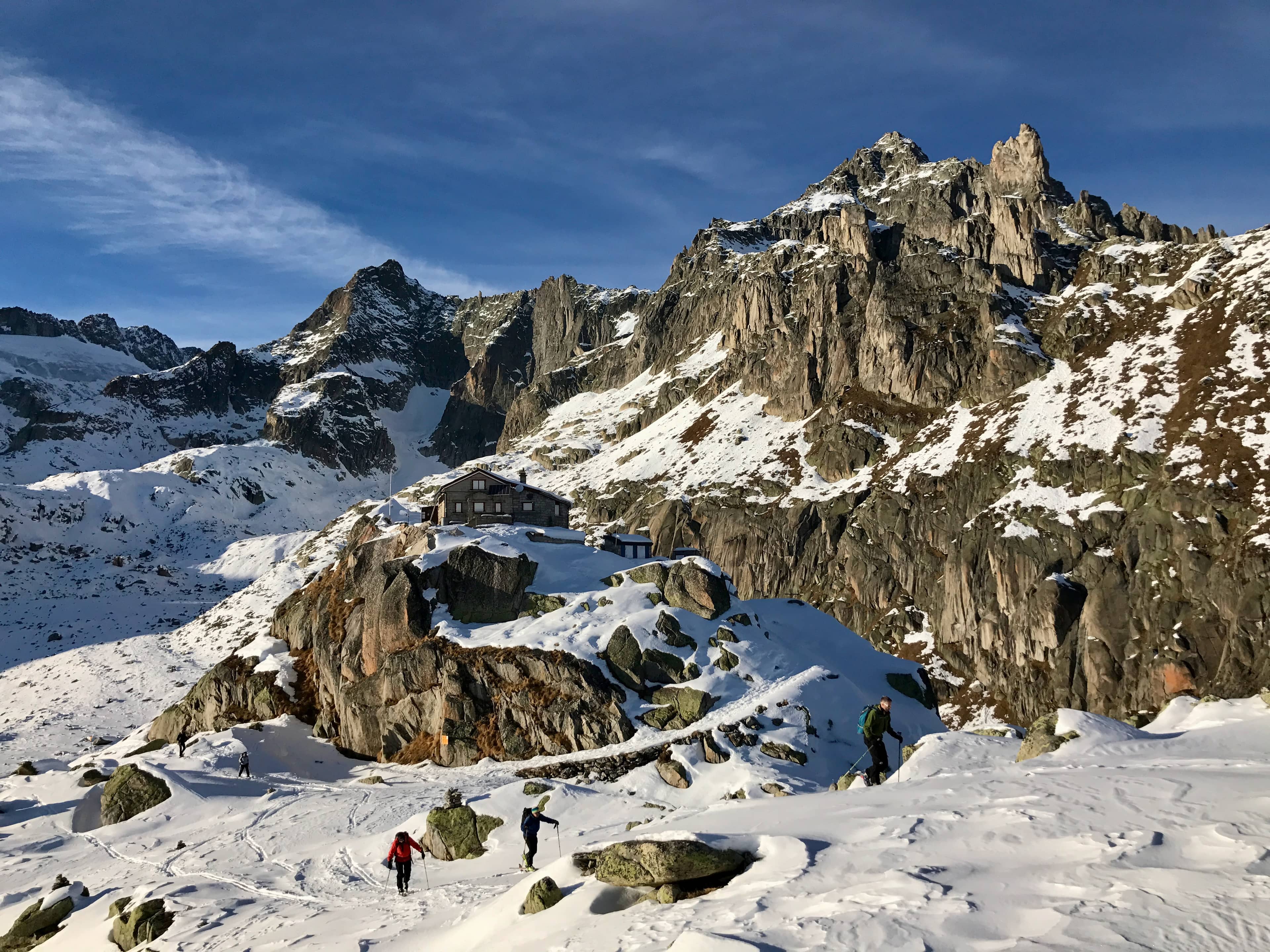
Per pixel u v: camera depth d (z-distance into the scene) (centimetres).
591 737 6100
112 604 18700
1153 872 1291
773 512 14225
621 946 1538
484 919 2120
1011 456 12144
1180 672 9012
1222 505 9681
